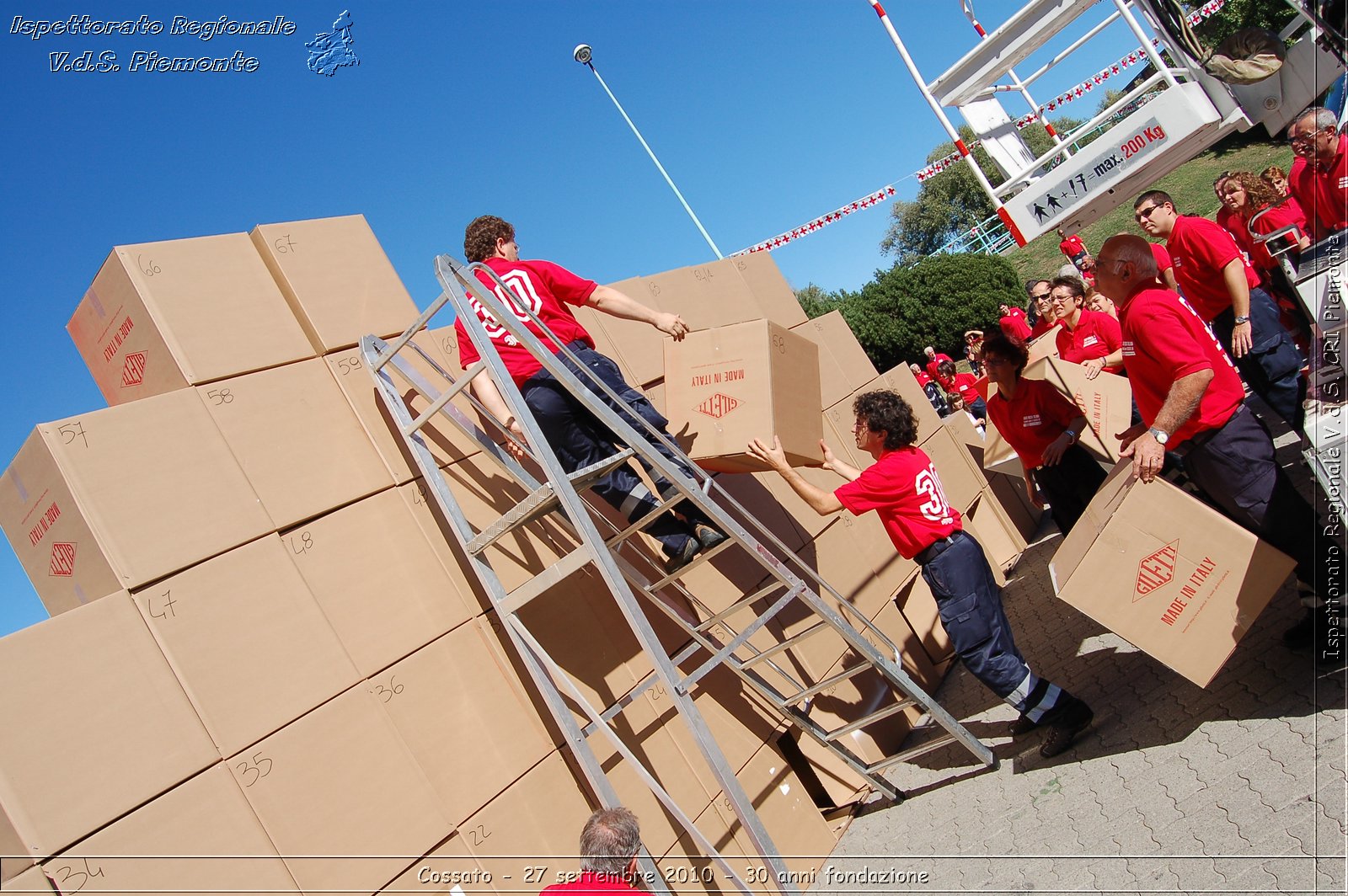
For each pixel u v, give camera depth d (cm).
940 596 385
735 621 429
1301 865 240
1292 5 389
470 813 305
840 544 515
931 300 2414
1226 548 316
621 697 356
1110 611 332
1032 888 293
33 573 314
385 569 321
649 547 412
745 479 475
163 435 291
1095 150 466
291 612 295
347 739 290
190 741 263
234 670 278
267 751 275
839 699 461
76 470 271
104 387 359
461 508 347
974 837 346
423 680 314
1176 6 446
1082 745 371
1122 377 511
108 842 242
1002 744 414
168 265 319
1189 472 335
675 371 410
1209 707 344
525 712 332
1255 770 289
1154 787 313
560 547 377
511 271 362
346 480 326
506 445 382
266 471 308
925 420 679
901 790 422
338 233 367
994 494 714
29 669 244
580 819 329
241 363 319
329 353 341
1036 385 497
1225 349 483
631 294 491
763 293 587
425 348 375
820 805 441
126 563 269
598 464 327
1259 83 437
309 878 269
